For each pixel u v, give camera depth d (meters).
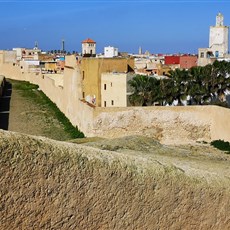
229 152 27.98
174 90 39.34
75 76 40.03
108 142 25.11
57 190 8.31
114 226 9.34
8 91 68.50
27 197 7.91
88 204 8.82
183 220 10.81
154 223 10.12
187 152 25.98
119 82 39.84
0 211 7.61
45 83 64.31
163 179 10.15
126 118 32.28
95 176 8.86
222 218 11.89
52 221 8.32
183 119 32.03
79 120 37.66
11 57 100.19
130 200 9.54
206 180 11.38
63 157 8.37
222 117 30.08
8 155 7.61
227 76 41.88
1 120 44.31
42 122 43.38
